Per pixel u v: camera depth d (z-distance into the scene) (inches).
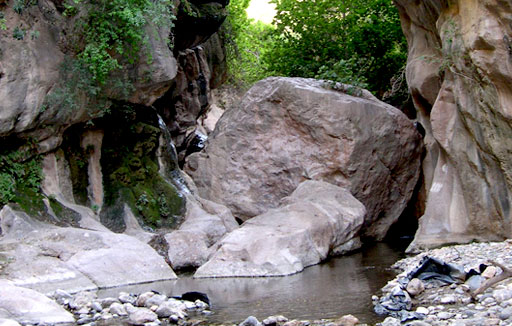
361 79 654.5
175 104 876.6
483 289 263.4
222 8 830.5
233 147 643.5
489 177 437.4
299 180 602.9
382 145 598.5
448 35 456.8
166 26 557.0
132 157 567.8
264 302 311.0
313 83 641.0
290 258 424.5
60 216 482.9
